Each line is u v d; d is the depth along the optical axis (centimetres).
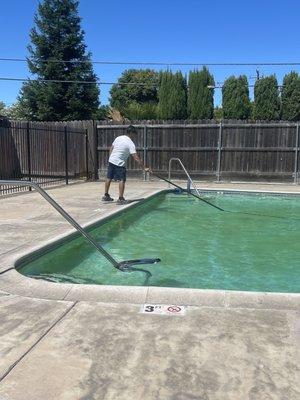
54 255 493
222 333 262
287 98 2588
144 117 2788
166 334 261
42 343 250
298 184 1266
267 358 233
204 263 488
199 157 1341
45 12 2969
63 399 198
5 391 204
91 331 265
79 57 3064
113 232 651
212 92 2666
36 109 3022
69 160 1385
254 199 1032
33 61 3019
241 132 1301
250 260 503
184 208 890
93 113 3062
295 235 638
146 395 202
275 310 297
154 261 481
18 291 337
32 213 691
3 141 1345
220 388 207
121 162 794
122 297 321
